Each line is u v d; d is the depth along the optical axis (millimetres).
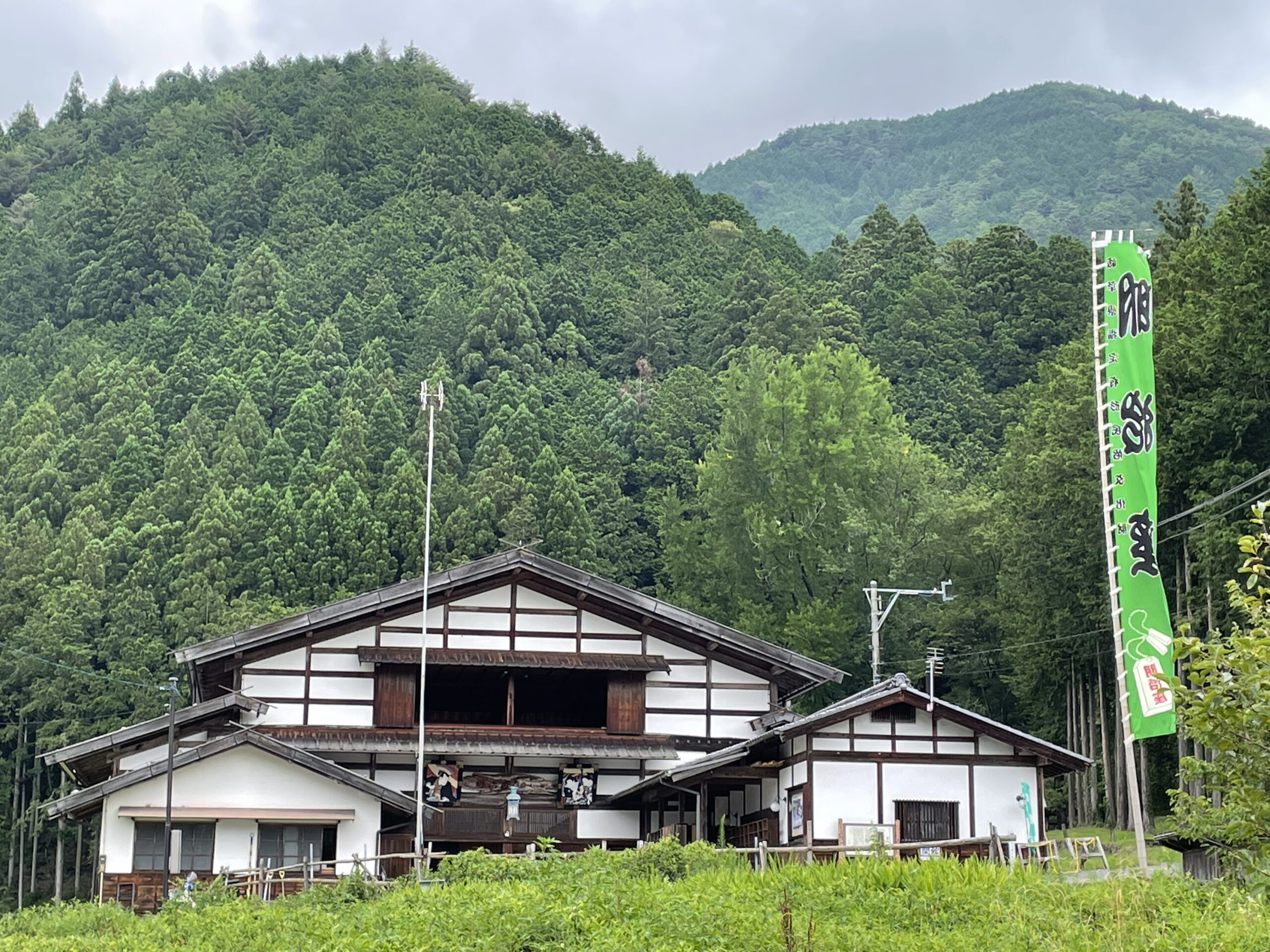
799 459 66875
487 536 82938
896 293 109500
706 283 136375
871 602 47375
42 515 85438
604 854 23000
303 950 17625
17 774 70062
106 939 20859
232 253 136500
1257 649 14602
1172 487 43156
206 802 30516
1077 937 15234
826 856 28750
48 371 112312
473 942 16703
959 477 76062
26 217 165500
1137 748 45375
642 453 101000
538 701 38812
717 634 36562
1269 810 14648
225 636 34812
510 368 112750
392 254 132500
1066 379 54312
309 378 103750
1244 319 40219
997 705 60938
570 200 153875
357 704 35125
